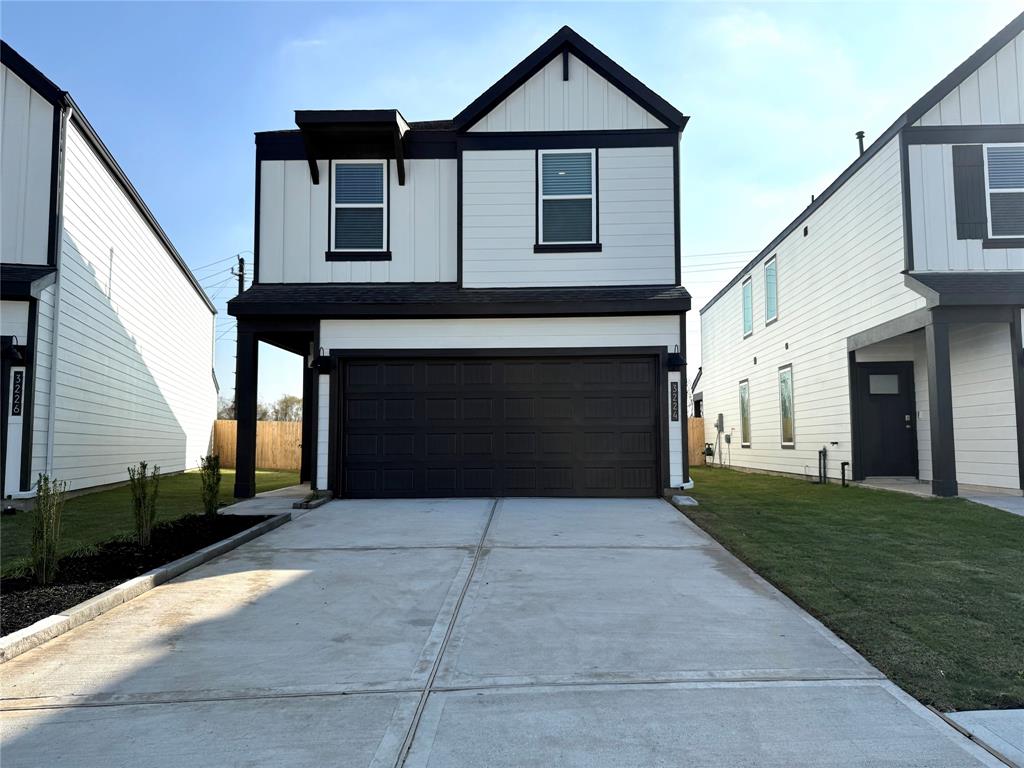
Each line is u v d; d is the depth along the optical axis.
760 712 3.30
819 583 5.46
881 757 2.89
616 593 5.33
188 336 20.72
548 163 11.52
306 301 10.89
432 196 11.78
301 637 4.42
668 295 10.80
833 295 13.73
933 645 4.11
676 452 10.72
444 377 10.96
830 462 13.87
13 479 10.31
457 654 4.08
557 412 10.87
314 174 11.73
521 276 11.38
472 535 7.62
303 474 14.24
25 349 10.42
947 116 11.12
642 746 2.99
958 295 9.90
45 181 10.98
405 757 2.91
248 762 2.89
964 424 11.59
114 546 6.80
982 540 7.16
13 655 4.10
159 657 4.10
